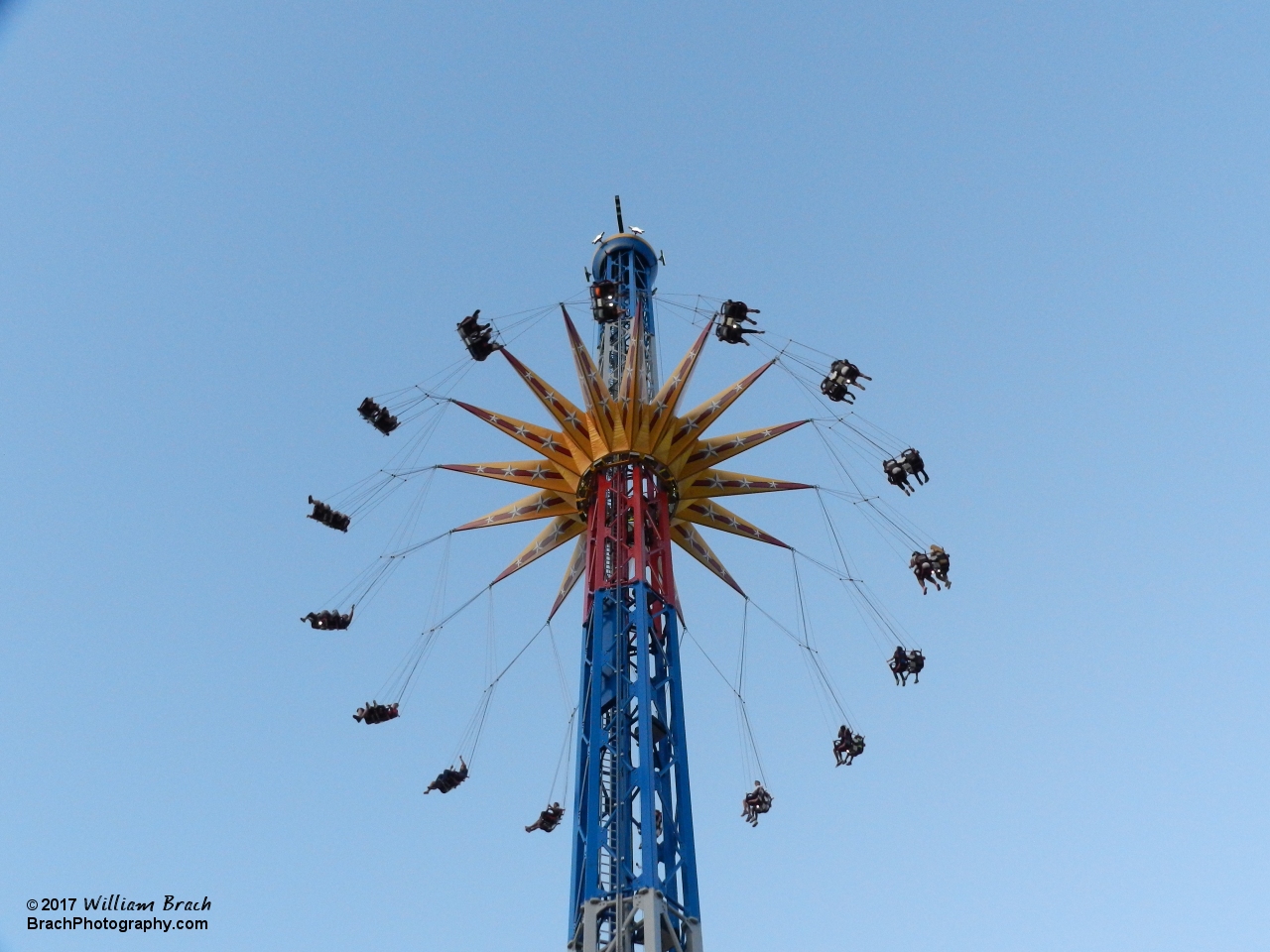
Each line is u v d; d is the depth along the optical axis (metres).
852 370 57.53
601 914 48.66
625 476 60.56
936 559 56.91
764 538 62.91
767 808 56.94
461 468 62.19
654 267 74.81
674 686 55.28
